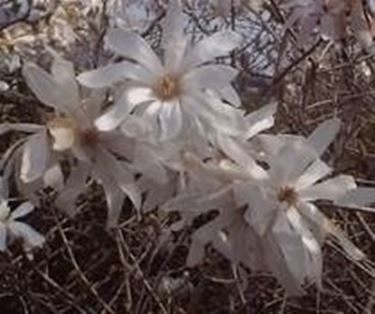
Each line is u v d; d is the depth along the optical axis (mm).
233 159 349
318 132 368
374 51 464
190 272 668
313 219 366
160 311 643
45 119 373
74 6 810
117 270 712
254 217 351
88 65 722
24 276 636
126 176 355
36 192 391
